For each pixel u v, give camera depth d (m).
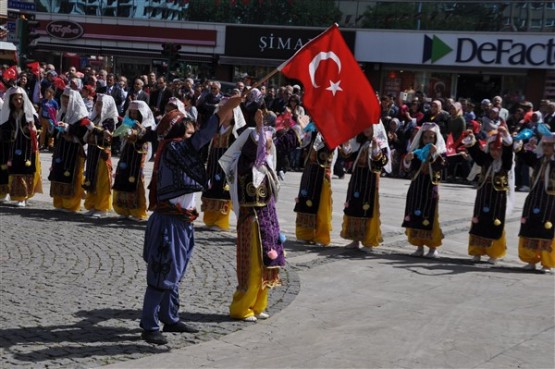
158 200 5.94
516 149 9.37
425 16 27.98
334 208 13.95
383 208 14.26
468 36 26.88
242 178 6.57
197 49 31.52
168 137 5.94
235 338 6.18
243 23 31.06
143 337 5.92
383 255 9.83
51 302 6.87
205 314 6.80
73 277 7.82
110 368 5.34
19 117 11.62
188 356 5.69
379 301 7.51
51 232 10.06
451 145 9.95
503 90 27.12
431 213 9.73
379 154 9.79
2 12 32.53
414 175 9.83
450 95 27.95
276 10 30.52
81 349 5.68
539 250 9.15
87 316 6.51
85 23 32.75
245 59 31.03
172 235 5.86
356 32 28.55
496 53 26.50
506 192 9.53
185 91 18.45
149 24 32.09
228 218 10.88
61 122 11.39
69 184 11.49
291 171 20.14
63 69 33.66
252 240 6.59
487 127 14.75
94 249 9.18
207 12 31.48
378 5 28.73
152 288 5.85
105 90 20.34
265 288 6.69
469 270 9.15
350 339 6.27
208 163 10.80
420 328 6.64
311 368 5.55
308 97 7.11
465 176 19.53
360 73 7.22
